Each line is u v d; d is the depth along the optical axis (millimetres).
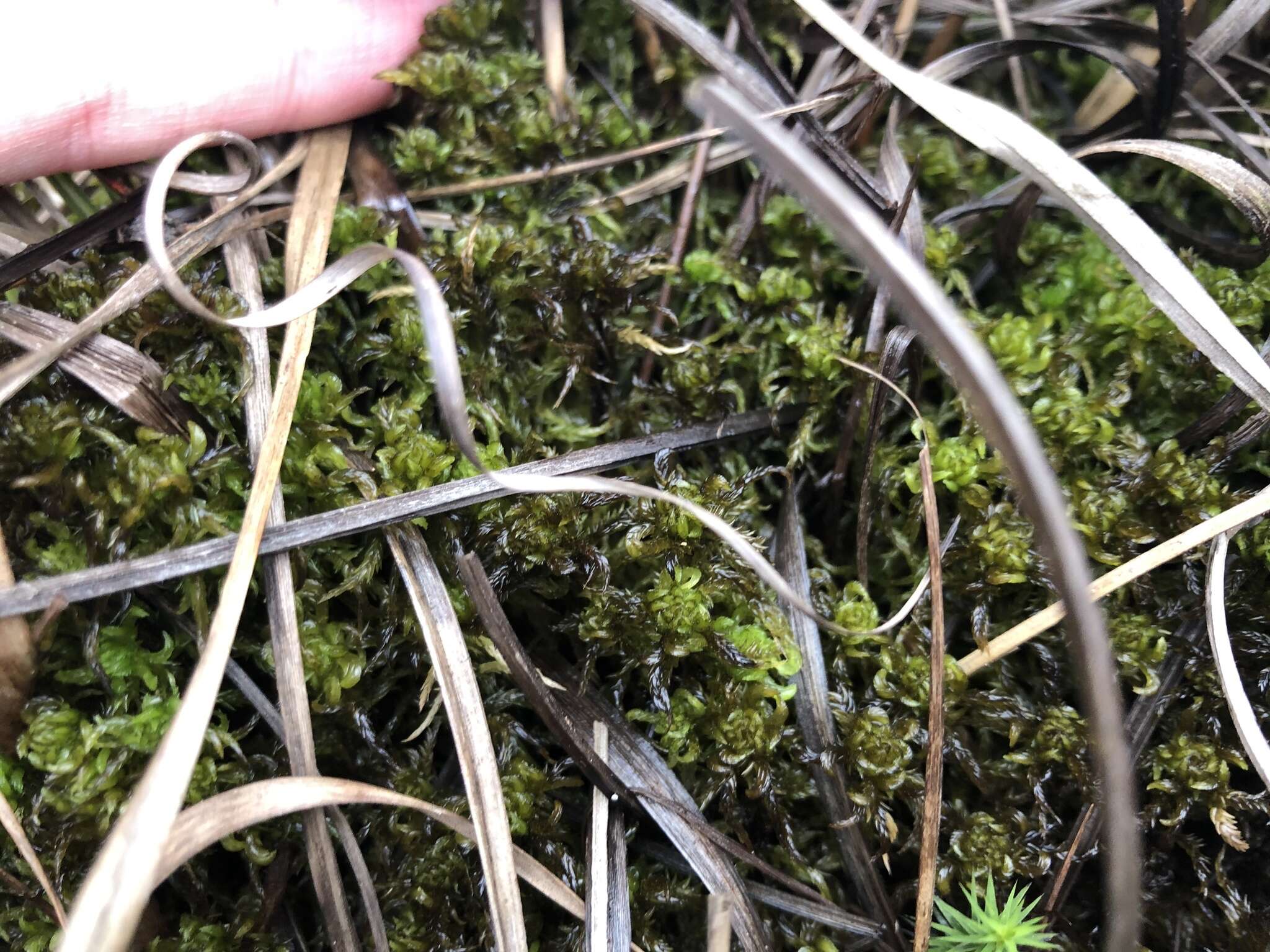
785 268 83
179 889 67
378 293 72
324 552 68
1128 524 68
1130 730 69
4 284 69
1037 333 77
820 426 78
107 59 68
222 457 67
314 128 78
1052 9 89
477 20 80
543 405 78
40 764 62
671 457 72
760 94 79
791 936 67
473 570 60
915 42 92
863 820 67
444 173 82
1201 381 74
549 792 69
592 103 89
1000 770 69
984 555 69
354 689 68
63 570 65
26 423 66
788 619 71
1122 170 86
